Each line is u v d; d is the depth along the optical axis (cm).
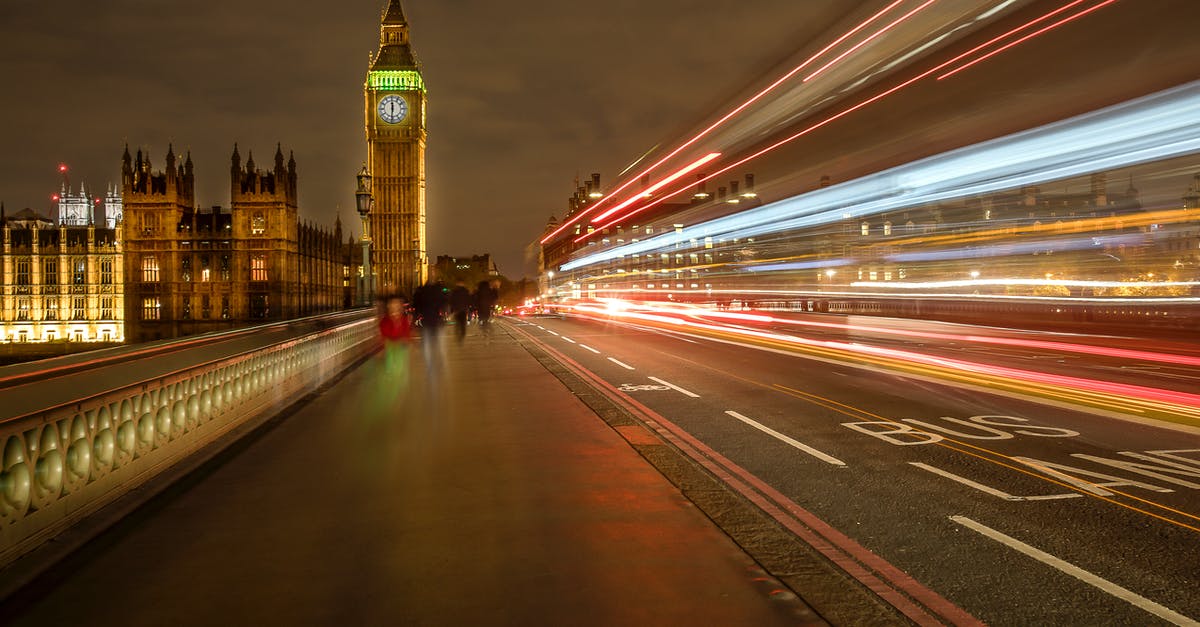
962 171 2641
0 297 12962
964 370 1611
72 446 539
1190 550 503
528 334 3167
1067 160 2105
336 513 586
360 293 2316
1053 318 3603
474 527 548
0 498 454
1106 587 444
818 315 4150
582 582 441
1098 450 815
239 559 485
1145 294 3869
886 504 618
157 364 700
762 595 421
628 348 2334
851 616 392
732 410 1112
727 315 4425
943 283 4862
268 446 849
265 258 11312
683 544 507
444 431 936
